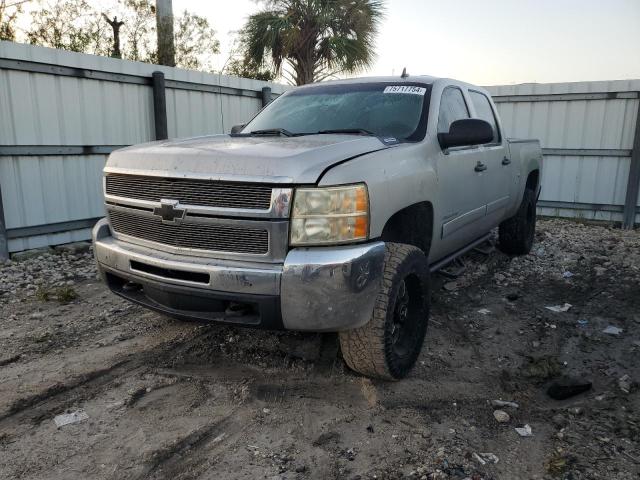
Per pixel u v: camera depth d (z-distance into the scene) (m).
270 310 2.79
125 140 7.60
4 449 2.69
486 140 3.83
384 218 3.03
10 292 5.18
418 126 3.90
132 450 2.69
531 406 3.23
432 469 2.57
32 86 6.44
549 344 4.11
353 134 3.66
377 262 2.87
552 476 2.54
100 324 4.32
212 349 3.84
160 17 12.93
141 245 3.29
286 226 2.74
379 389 3.32
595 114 9.32
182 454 2.67
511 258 6.51
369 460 2.64
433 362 3.74
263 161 2.78
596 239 7.70
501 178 5.27
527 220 6.45
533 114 9.82
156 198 3.09
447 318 4.57
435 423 2.99
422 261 3.40
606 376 3.61
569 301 5.05
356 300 2.80
